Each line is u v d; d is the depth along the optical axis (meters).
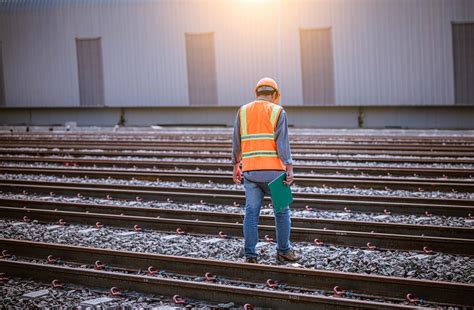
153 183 13.72
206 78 33.03
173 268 7.16
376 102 30.53
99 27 35.12
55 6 36.03
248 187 7.32
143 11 34.09
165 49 33.75
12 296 6.52
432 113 30.61
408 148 18.88
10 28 37.09
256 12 31.83
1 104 37.69
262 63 31.83
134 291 6.53
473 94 29.38
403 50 30.06
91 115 36.38
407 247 7.84
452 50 29.47
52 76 36.44
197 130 30.33
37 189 13.05
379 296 6.10
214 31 32.62
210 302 6.14
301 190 12.22
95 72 35.44
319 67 31.23
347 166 14.52
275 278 6.62
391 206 10.05
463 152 18.45
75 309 6.05
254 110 7.28
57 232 9.41
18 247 8.17
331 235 8.23
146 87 34.34
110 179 14.64
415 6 29.80
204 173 14.19
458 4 29.28
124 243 8.57
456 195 11.57
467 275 6.72
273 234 8.64
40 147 22.02
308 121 32.31
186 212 9.85
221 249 8.10
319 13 31.00
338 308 5.59
